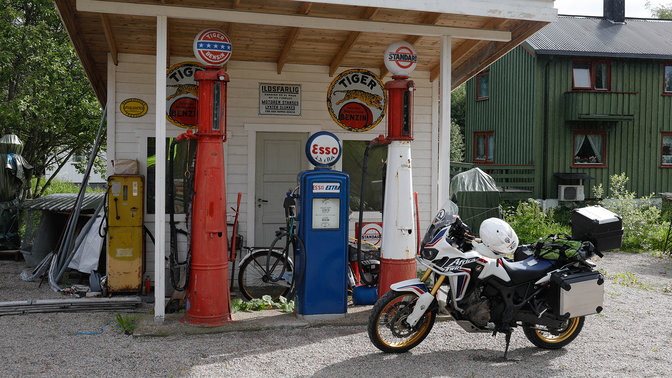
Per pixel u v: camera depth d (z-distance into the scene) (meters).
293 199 6.32
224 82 5.94
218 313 5.77
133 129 7.71
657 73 19.58
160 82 5.77
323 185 6.03
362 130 8.64
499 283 4.86
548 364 4.80
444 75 6.64
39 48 13.45
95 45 7.51
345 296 6.11
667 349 5.21
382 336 5.42
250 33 7.29
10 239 10.40
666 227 12.78
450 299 5.06
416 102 8.84
